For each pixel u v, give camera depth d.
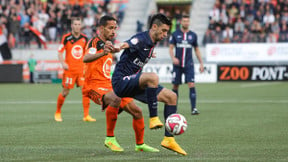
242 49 50.12
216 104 28.72
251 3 54.25
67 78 21.69
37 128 18.97
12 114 24.38
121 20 59.47
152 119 12.20
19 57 55.97
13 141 15.66
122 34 58.66
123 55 12.99
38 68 52.69
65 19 56.22
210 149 13.82
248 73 49.09
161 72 49.56
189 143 14.95
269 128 18.48
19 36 56.16
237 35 52.31
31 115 23.86
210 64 49.75
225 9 54.28
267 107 26.83
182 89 41.59
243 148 13.99
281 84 44.75
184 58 24.36
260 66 48.81
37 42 56.12
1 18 56.41
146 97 12.66
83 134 17.27
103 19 15.75
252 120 21.09
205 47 53.22
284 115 22.98
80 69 22.06
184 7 60.72
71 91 40.97
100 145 14.80
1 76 51.53
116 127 19.02
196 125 19.50
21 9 57.00
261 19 52.75
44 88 43.62
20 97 34.72
